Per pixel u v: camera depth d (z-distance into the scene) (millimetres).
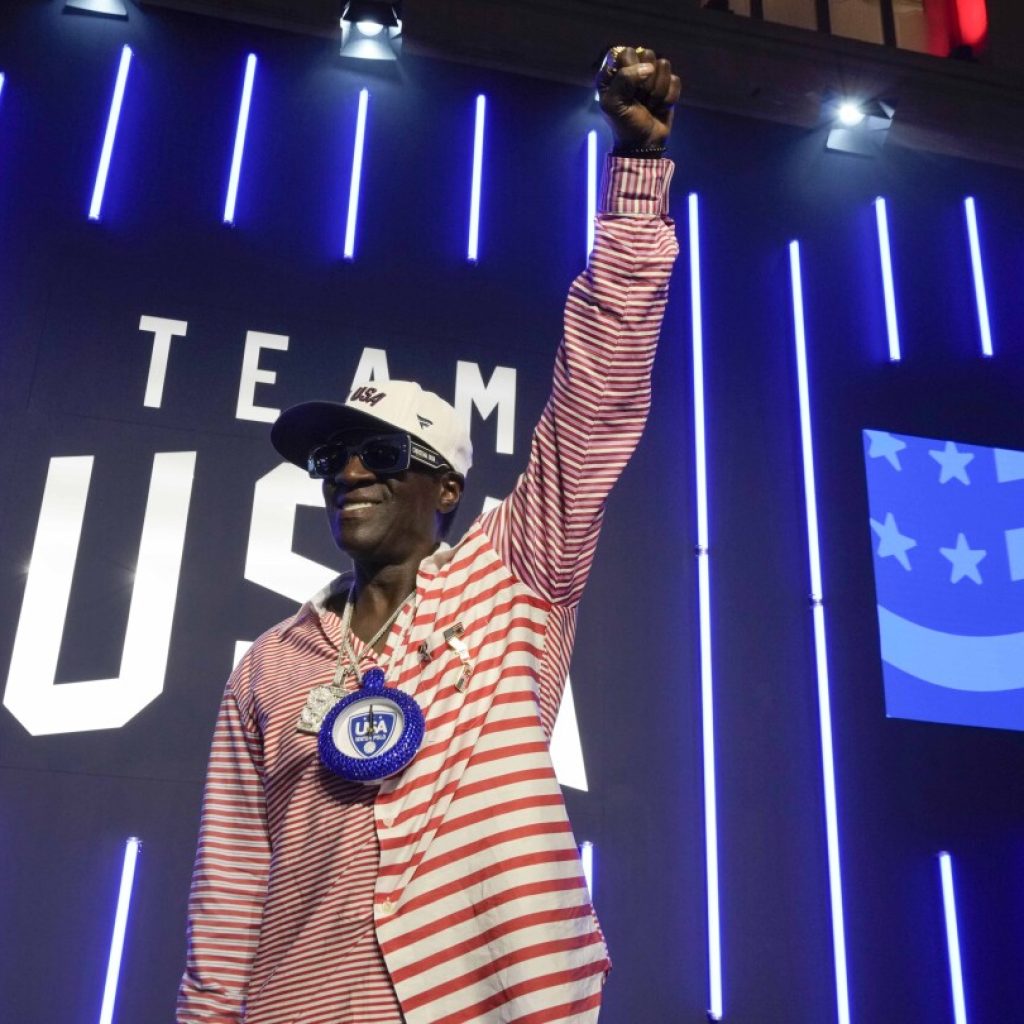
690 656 4875
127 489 4688
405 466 1789
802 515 5242
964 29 6785
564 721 4648
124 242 5164
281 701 1684
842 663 4977
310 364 5086
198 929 1716
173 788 4277
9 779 4180
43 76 5438
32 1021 3889
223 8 5707
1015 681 5082
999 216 6191
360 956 1401
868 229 5984
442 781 1486
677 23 6086
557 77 5984
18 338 4867
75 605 4461
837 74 6176
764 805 4668
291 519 4762
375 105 5734
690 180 5910
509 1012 1353
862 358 5648
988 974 4555
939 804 4801
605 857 4469
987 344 5812
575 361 1625
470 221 5562
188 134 5465
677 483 5191
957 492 5426
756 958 4422
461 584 1673
